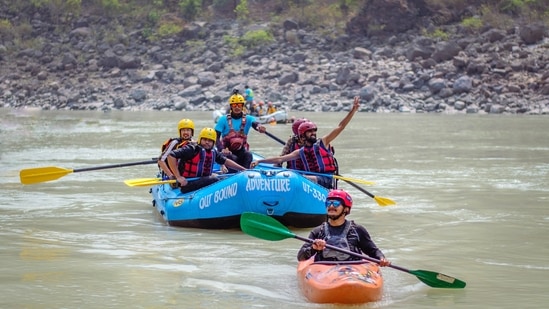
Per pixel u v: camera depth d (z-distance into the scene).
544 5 84.06
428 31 81.50
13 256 15.50
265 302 12.35
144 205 21.89
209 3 99.44
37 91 85.00
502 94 69.00
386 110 69.25
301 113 67.31
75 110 77.75
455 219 19.64
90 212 20.69
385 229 18.48
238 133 21.09
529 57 73.06
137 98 79.94
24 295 12.71
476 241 17.14
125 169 29.94
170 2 99.00
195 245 16.72
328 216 13.45
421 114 65.00
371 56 79.50
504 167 29.97
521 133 45.72
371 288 12.09
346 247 13.17
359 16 84.81
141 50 89.62
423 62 74.56
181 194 19.38
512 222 19.22
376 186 25.27
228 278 13.88
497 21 80.62
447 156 33.97
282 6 95.75
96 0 98.81
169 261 15.18
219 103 76.31
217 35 90.75
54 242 16.88
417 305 12.21
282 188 17.94
